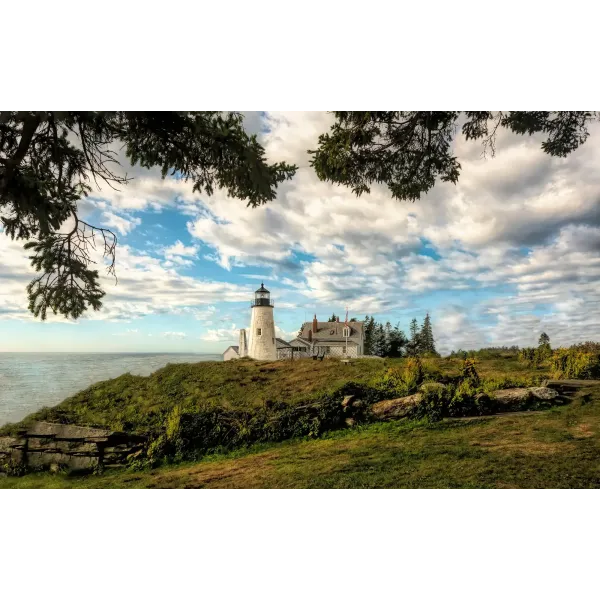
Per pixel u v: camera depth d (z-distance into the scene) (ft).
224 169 21.84
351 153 25.02
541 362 52.65
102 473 32.37
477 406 33.99
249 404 42.80
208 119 21.03
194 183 23.27
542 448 25.26
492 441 27.40
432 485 22.26
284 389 47.85
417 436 30.42
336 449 30.37
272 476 26.68
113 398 49.24
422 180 26.68
